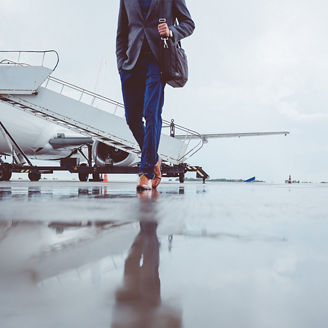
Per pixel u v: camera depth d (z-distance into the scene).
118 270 0.55
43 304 0.39
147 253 0.70
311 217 1.47
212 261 0.63
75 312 0.36
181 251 0.73
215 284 0.47
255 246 0.79
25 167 12.95
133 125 5.04
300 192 4.54
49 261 0.62
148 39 4.25
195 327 0.32
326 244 0.82
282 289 0.45
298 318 0.34
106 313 0.35
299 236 0.95
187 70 4.25
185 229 1.10
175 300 0.40
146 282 0.48
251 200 2.71
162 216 1.49
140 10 4.27
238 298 0.41
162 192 4.29
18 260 0.63
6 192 3.92
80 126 9.82
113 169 12.45
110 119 9.88
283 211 1.76
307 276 0.52
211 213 1.64
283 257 0.67
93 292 0.43
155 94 4.38
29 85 9.46
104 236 0.95
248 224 1.23
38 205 2.11
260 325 0.32
